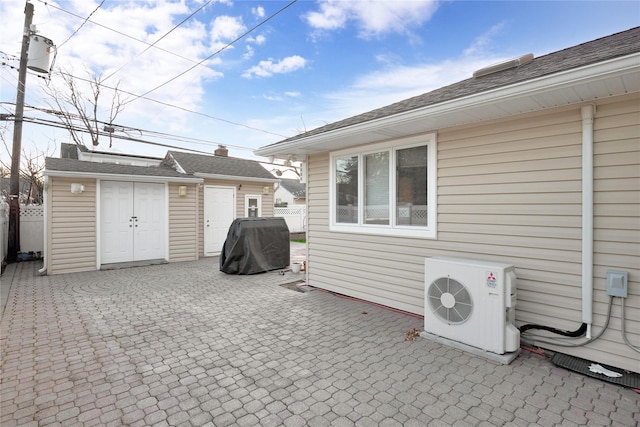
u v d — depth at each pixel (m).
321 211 5.76
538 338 3.22
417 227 4.30
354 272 5.19
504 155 3.46
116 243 8.14
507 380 2.65
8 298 5.25
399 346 3.35
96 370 2.87
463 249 3.82
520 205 3.34
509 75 3.68
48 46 9.23
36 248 9.19
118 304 4.94
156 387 2.58
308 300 5.14
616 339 2.78
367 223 5.00
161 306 4.84
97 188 7.69
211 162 12.32
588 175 2.88
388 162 4.65
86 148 12.84
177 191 9.08
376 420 2.15
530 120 3.27
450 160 3.92
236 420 2.16
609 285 2.75
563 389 2.51
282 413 2.24
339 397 2.43
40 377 2.74
